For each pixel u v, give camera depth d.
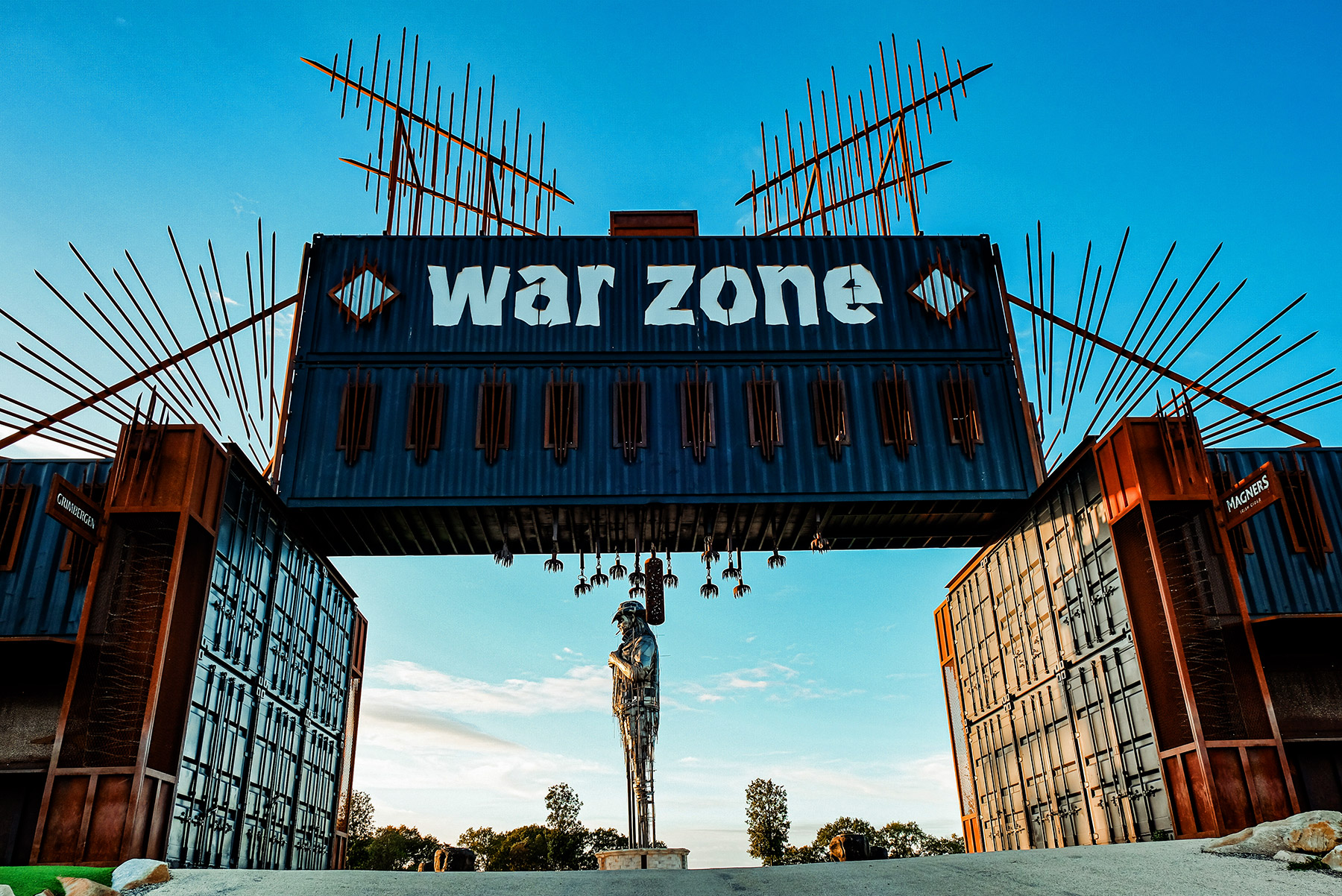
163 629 16.06
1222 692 16.88
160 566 17.02
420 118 26.81
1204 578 17.72
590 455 21.89
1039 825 23.11
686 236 25.09
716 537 24.72
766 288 23.81
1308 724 18.17
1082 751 20.77
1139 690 18.33
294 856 22.69
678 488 21.59
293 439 21.83
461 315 23.23
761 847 58.25
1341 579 19.55
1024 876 12.84
